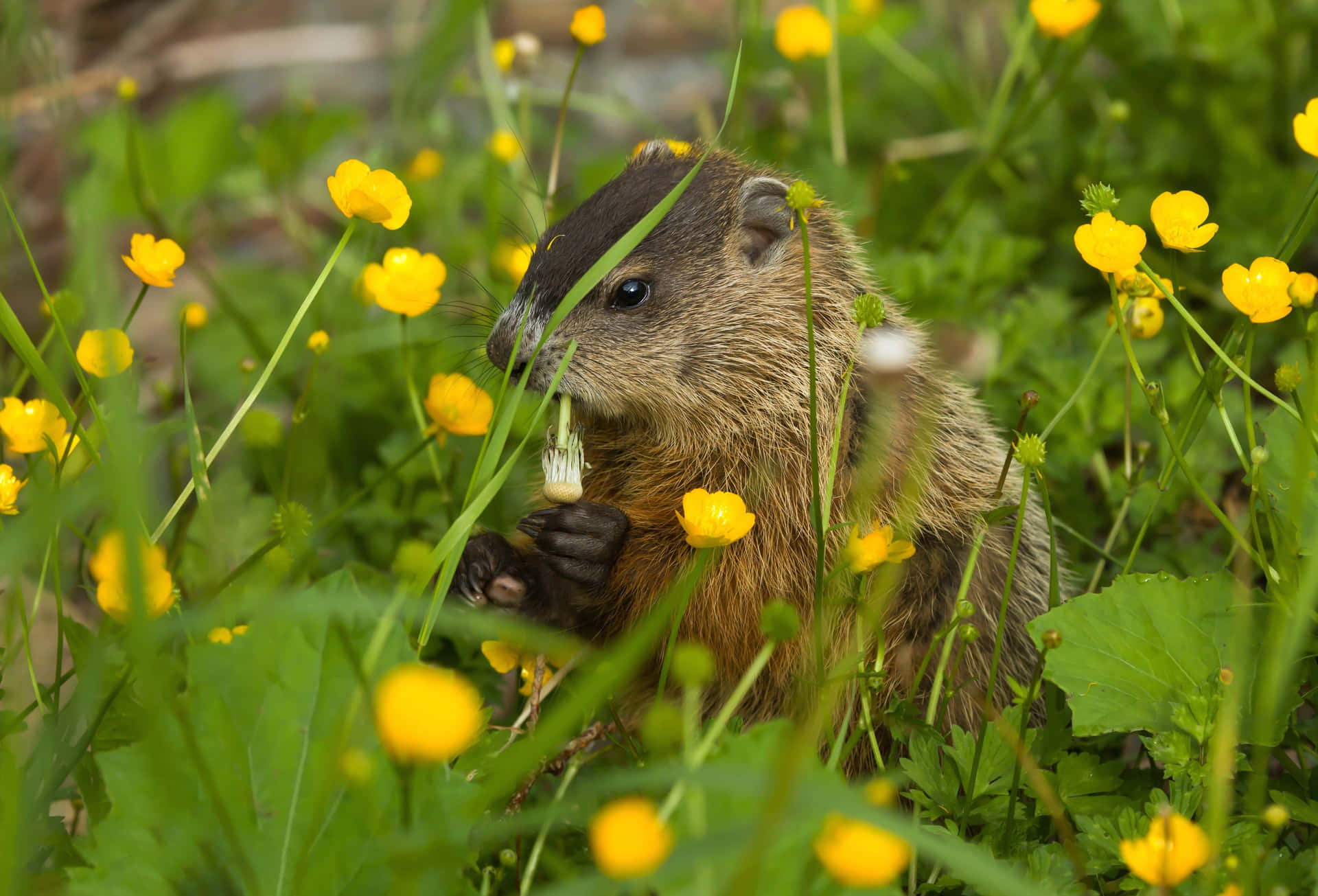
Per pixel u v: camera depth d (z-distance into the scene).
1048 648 3.85
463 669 5.12
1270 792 3.80
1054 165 8.35
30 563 5.22
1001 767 3.98
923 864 3.99
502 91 7.95
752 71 8.25
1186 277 7.43
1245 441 6.13
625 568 5.21
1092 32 6.81
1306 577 3.21
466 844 3.05
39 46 8.09
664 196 5.55
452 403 5.14
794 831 3.01
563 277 5.39
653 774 2.60
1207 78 8.19
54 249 9.02
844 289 5.59
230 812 3.17
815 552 5.10
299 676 3.37
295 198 9.35
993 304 7.37
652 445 5.52
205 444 6.43
